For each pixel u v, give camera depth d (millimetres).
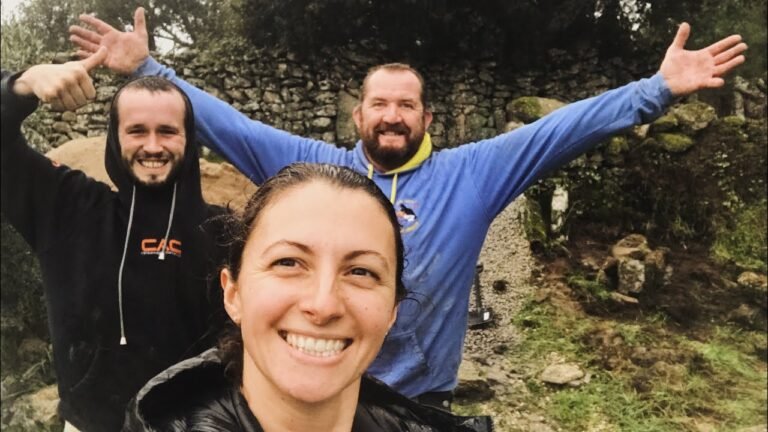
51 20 2768
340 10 3145
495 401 2186
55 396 2363
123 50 1751
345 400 912
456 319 1785
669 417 2273
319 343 816
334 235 816
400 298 954
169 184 1425
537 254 3092
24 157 1404
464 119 3234
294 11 3209
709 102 4188
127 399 1416
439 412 1177
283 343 828
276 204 854
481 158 1809
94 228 1418
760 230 3588
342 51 3535
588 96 3129
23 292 2547
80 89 1339
